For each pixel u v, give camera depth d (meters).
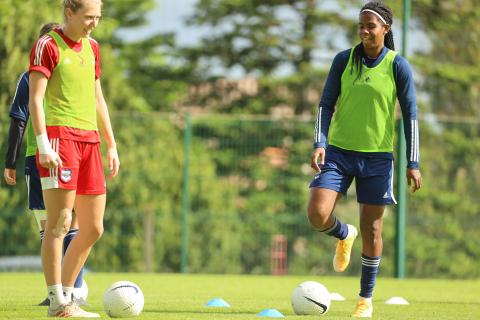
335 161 18.92
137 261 47.62
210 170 50.03
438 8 76.88
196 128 47.09
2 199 46.00
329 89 19.09
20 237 46.03
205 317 17.14
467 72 78.50
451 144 50.25
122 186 51.44
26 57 54.22
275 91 79.94
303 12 78.75
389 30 18.98
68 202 16.69
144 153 51.84
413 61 77.12
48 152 16.31
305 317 17.58
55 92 16.70
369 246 19.02
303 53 80.44
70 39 16.80
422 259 49.31
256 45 80.88
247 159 48.44
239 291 29.56
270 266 48.41
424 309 21.92
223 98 82.50
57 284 16.92
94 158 17.02
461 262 49.31
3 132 47.28
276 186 48.84
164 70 83.62
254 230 48.50
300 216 48.72
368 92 18.70
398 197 40.31
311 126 49.09
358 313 18.91
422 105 78.50
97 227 17.23
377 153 18.80
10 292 25.62
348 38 79.31
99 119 17.92
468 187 50.00
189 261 47.66
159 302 23.02
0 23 54.38
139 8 85.69
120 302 16.73
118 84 66.25
